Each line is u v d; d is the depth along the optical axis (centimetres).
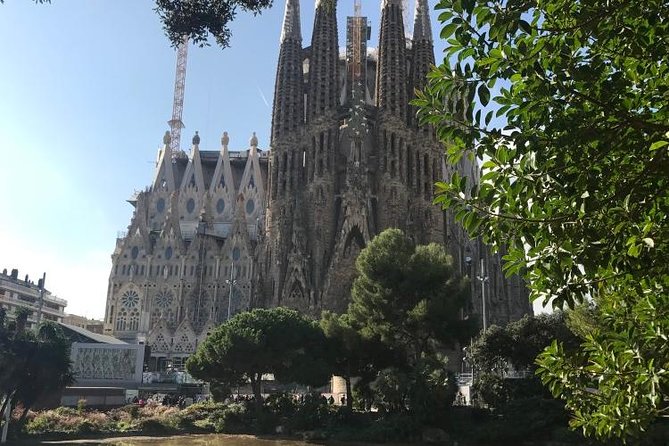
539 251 775
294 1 14012
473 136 748
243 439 5328
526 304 13562
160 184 16400
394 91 12875
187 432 5728
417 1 14212
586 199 680
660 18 668
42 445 4581
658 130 658
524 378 5469
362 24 14050
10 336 4409
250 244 14388
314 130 12588
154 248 14512
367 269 6378
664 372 802
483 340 5641
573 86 695
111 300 14075
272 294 11806
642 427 851
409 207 12262
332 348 6125
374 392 5612
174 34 1546
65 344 4672
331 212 12150
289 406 6091
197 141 17250
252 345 5531
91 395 6619
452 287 6175
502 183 746
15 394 4425
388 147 12412
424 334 6122
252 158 16750
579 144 680
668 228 686
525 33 700
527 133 706
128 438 5241
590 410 973
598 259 712
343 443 5062
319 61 13025
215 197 16400
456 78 753
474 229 810
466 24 726
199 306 13938
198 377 5878
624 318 905
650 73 736
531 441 4772
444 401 5103
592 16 669
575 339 5203
